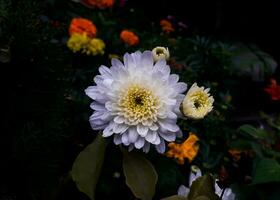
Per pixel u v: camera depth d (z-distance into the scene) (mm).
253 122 889
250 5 1198
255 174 446
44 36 334
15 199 324
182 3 1155
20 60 328
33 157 317
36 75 332
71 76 387
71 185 357
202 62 722
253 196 445
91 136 445
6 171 322
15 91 331
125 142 275
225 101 659
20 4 331
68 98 400
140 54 296
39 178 322
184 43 772
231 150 545
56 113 332
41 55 331
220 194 324
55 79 337
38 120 329
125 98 280
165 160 435
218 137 575
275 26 1197
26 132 313
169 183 431
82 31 603
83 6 778
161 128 280
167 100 280
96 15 764
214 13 1196
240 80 923
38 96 332
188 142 458
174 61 571
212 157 539
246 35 1195
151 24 898
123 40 671
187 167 509
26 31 324
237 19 1202
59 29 395
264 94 937
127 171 271
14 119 329
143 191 268
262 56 1002
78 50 588
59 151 331
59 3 738
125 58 291
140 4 1102
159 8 1124
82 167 274
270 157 531
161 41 673
